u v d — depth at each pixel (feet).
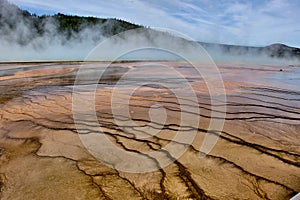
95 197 4.67
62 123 8.79
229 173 5.49
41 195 4.72
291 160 6.09
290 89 16.51
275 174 5.43
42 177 5.33
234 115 9.86
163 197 4.68
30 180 5.21
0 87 16.25
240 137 7.50
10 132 7.93
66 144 7.03
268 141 7.23
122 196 4.70
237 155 6.33
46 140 7.31
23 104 11.56
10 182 5.15
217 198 4.62
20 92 14.55
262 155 6.35
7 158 6.21
